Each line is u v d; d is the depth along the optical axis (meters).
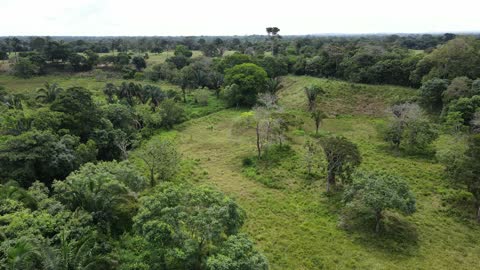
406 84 65.00
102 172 26.70
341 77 75.62
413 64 63.91
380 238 25.16
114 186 23.78
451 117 44.81
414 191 31.98
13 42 131.88
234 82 68.19
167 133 53.09
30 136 31.50
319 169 37.22
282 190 33.47
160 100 63.22
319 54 85.00
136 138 47.72
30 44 137.38
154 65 102.19
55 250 16.48
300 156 41.09
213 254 17.03
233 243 16.84
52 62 106.69
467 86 49.38
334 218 28.16
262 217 28.42
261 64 85.62
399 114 43.75
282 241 25.02
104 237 20.83
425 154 40.53
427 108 54.25
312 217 28.47
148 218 18.25
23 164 29.98
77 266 16.09
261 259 16.88
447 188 32.28
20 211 20.33
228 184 34.94
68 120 39.53
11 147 30.39
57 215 20.64
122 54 111.06
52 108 41.44
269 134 45.62
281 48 118.75
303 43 128.25
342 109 59.66
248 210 29.53
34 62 97.31
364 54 71.62
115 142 41.53
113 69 105.75
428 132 40.38
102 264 17.19
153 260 17.50
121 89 63.50
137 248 21.20
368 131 50.38
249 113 54.38
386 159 39.53
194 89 80.88
